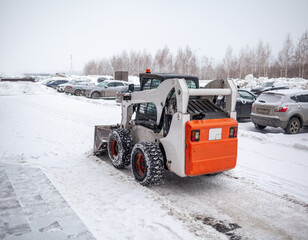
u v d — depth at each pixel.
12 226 3.38
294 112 9.14
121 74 34.97
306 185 5.05
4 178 5.05
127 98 5.93
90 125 10.98
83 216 3.76
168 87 4.54
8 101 20.22
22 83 34.19
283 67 59.22
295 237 3.44
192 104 4.79
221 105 5.19
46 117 12.81
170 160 4.62
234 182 5.20
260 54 64.38
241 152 7.14
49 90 32.03
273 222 3.79
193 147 4.22
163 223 3.63
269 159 6.57
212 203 4.33
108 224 3.58
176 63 68.50
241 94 12.25
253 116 9.98
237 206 4.24
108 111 15.12
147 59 72.25
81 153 7.05
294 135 8.74
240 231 3.54
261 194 4.68
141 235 3.34
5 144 7.78
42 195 4.32
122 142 5.53
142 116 5.63
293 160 6.47
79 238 3.13
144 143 4.84
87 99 21.75
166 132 4.76
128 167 5.95
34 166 5.85
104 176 5.37
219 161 4.50
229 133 4.55
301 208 4.19
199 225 3.64
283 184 5.10
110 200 4.30
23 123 11.16
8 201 4.09
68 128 10.30
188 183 5.15
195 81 5.38
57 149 7.38
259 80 39.34
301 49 54.41
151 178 4.64
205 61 79.12
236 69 69.12
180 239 3.29
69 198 4.30
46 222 3.49
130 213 3.89
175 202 4.36
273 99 9.48
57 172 5.55
